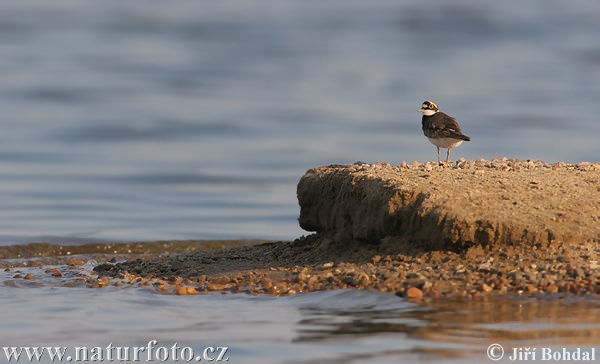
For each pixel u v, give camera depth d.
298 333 11.36
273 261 15.16
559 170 15.15
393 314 11.84
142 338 11.48
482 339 10.84
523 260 13.00
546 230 13.23
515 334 10.98
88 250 19.86
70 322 12.27
